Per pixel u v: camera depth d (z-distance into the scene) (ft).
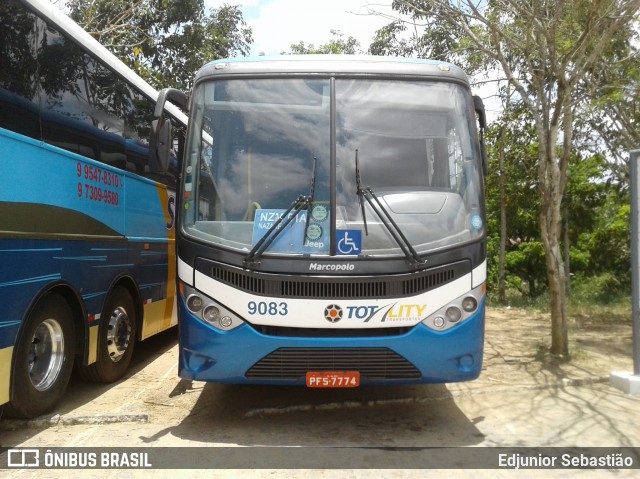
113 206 20.84
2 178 14.24
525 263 58.23
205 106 17.12
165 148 17.15
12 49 14.98
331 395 20.02
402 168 16.49
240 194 16.25
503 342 29.84
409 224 15.89
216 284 15.58
